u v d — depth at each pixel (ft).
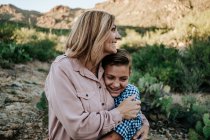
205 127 12.93
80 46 5.89
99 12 5.97
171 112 15.85
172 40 38.50
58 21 340.39
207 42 29.91
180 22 40.16
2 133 13.01
